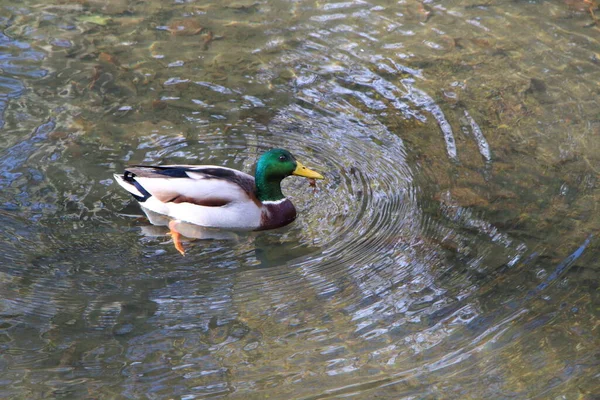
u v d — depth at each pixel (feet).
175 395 28.86
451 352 31.01
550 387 29.45
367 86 48.88
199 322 32.48
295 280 35.12
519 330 32.09
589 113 46.73
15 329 31.65
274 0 57.36
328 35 53.67
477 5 57.26
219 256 36.70
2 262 34.99
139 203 39.22
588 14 56.29
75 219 37.93
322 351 31.04
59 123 44.24
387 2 57.52
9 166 40.78
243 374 29.86
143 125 44.62
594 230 37.81
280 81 49.06
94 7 55.57
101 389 29.01
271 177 38.40
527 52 52.21
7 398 28.48
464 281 34.94
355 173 42.14
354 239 37.73
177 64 50.03
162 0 56.75
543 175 41.81
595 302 33.55
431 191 40.78
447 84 49.14
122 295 33.78
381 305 33.58
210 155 42.78
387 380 29.58
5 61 49.21
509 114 46.57
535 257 36.24
